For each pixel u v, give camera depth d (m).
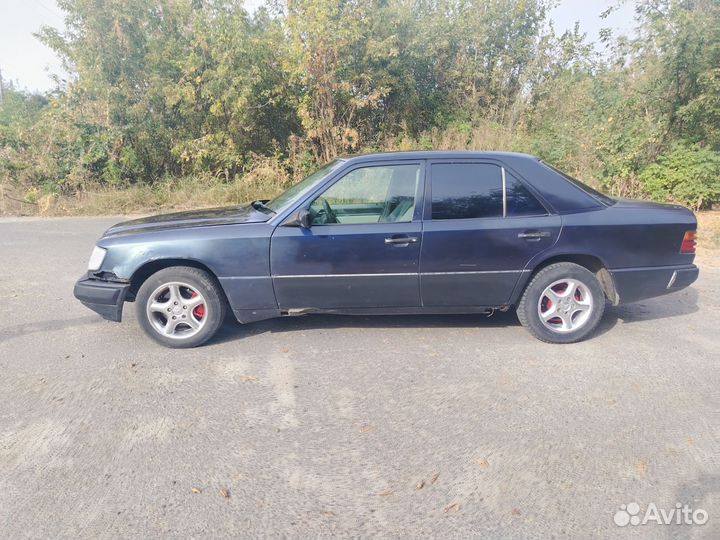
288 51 12.82
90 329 4.70
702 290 5.87
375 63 13.89
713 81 9.79
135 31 13.29
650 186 10.72
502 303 4.28
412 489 2.53
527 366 3.88
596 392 3.48
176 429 3.07
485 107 16.28
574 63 15.82
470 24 15.97
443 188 4.16
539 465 2.71
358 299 4.21
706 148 10.59
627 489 2.52
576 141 12.10
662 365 3.89
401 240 4.05
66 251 8.05
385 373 3.78
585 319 4.28
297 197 4.24
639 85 11.07
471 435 2.99
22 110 17.69
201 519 2.34
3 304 5.42
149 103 13.91
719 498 2.46
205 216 4.63
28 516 2.36
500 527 2.28
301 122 13.86
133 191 12.77
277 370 3.85
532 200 4.18
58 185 13.05
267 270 4.10
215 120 13.74
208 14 13.27
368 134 14.48
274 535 2.25
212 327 4.22
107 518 2.35
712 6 10.34
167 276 4.13
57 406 3.33
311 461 2.76
